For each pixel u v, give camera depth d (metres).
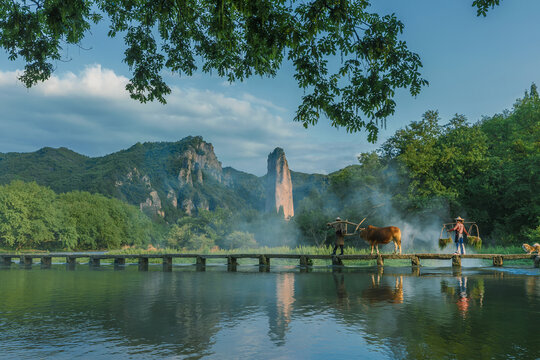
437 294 7.82
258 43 7.94
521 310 5.95
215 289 9.12
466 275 12.45
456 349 3.83
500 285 9.40
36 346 4.05
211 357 3.62
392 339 4.24
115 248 121.00
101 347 4.00
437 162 42.78
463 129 44.59
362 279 11.18
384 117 9.41
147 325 5.08
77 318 5.59
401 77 9.16
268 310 6.16
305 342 4.15
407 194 43.78
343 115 9.47
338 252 24.84
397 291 8.33
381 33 8.76
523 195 35.69
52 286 10.16
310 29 7.88
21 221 83.19
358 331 4.64
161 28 12.37
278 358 3.58
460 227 16.80
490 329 4.68
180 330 4.77
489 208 40.69
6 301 7.37
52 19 10.25
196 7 11.53
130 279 12.15
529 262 19.48
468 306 6.35
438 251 31.67
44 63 12.60
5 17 11.71
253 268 17.38
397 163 45.75
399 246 17.30
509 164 39.47
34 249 95.25
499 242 36.34
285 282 10.59
